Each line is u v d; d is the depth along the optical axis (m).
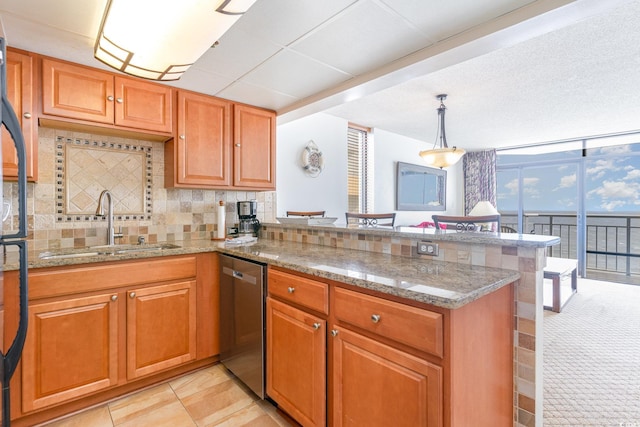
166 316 1.98
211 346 2.19
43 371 1.59
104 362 1.76
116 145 2.31
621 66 2.65
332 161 3.99
